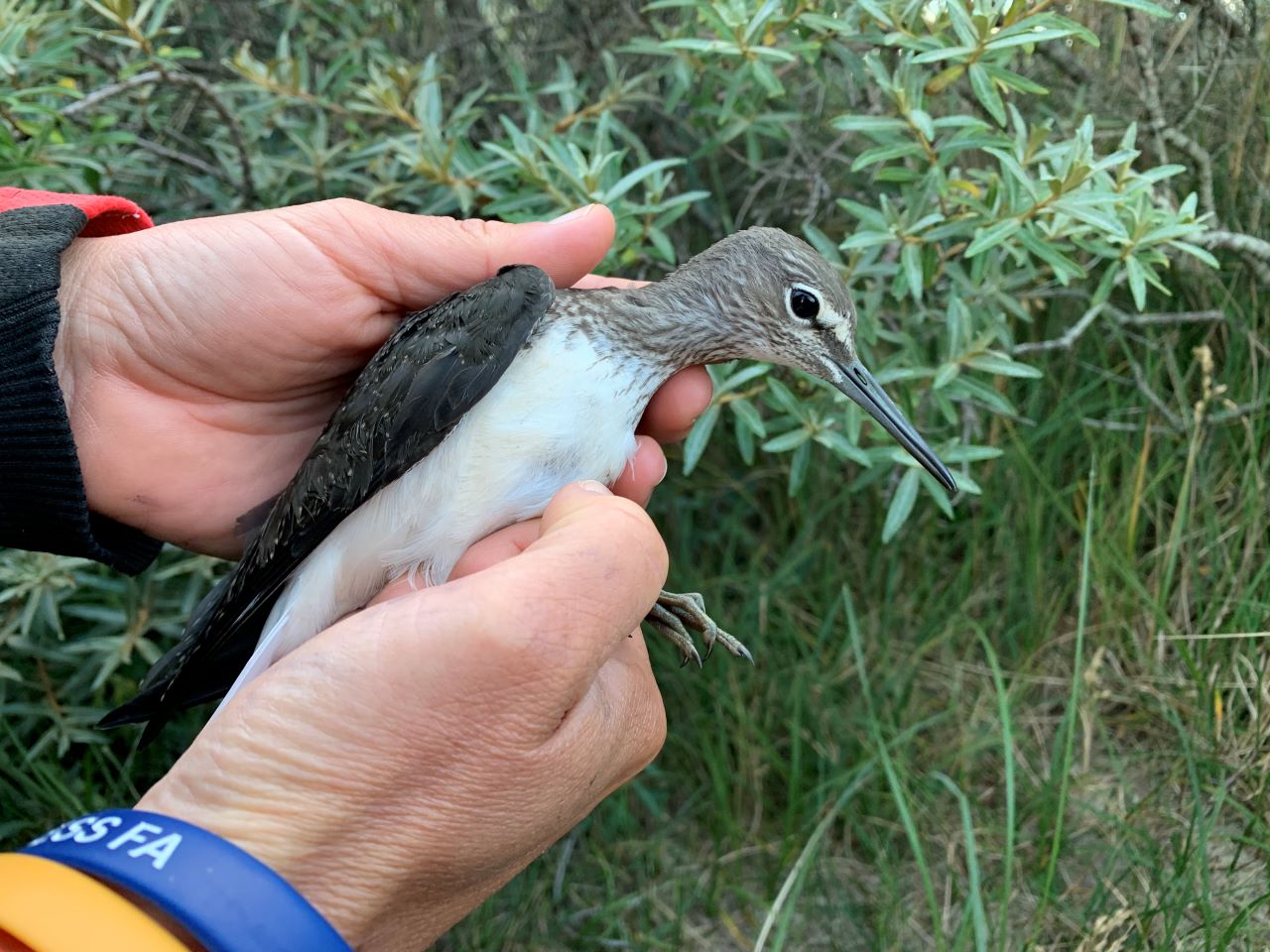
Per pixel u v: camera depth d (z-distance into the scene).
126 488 0.21
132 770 0.27
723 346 0.22
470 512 0.19
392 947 0.15
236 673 0.22
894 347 0.28
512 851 0.16
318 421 0.22
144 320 0.20
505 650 0.13
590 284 0.24
